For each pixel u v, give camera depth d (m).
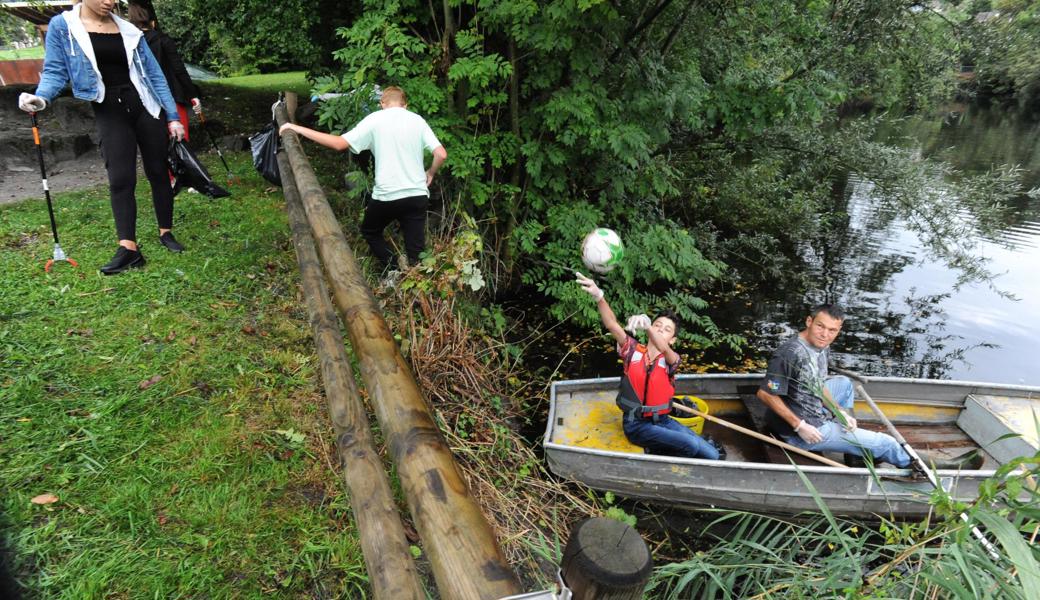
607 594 1.04
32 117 4.48
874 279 8.36
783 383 4.09
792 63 7.53
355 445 2.54
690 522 4.03
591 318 6.16
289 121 6.54
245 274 5.14
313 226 4.29
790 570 2.88
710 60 7.67
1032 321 7.27
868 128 8.64
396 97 4.82
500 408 4.62
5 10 10.55
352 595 2.58
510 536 3.32
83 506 2.72
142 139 4.77
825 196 9.59
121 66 4.42
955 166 14.39
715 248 8.57
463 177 5.68
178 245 5.32
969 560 2.03
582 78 5.85
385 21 5.36
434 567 1.69
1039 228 10.56
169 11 18.52
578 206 6.41
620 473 3.96
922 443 4.73
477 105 6.09
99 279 4.66
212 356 3.96
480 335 5.42
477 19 5.46
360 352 2.88
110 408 3.32
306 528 2.84
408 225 5.02
